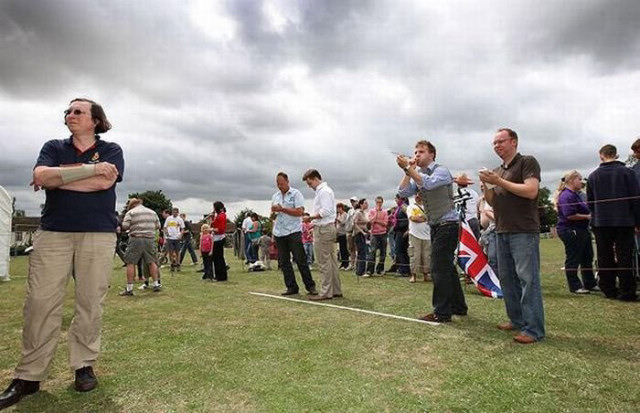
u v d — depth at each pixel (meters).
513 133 3.81
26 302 2.69
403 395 2.51
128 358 3.31
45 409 2.44
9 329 4.39
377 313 4.79
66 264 2.78
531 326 3.56
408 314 4.77
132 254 6.94
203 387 2.70
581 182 6.15
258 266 11.39
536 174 3.60
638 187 5.40
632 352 3.20
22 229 21.16
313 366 3.04
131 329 4.27
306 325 4.30
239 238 17.80
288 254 6.60
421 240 7.82
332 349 3.44
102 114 3.01
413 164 4.47
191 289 7.41
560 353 3.19
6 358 3.39
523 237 3.62
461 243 6.30
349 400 2.45
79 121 2.86
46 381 2.87
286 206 6.62
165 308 5.46
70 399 2.56
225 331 4.12
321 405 2.39
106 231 2.88
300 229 6.46
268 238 12.00
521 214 3.64
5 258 9.41
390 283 7.73
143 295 6.78
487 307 5.11
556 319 4.28
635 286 5.36
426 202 4.44
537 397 2.43
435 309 4.41
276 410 2.34
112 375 2.94
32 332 2.64
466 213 7.10
